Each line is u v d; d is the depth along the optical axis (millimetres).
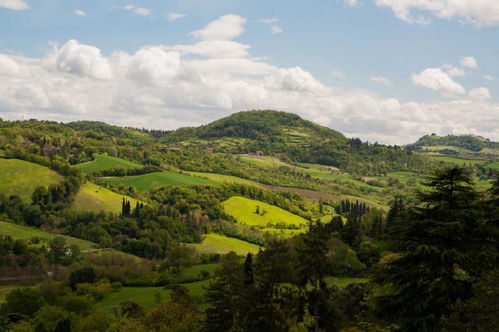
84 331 72688
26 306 90562
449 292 26406
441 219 28109
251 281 67438
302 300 49750
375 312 30062
